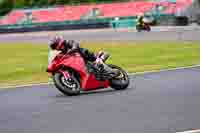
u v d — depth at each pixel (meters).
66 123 17.14
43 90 27.31
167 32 87.94
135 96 22.48
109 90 25.30
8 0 172.00
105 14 147.75
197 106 19.17
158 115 17.70
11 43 89.50
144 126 15.99
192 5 125.81
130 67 39.09
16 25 153.62
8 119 18.62
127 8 146.88
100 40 79.19
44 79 34.59
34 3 171.50
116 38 81.81
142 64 41.03
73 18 151.12
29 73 39.97
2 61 53.44
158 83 27.00
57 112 19.52
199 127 15.48
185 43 62.50
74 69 23.94
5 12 169.38
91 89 24.56
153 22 118.75
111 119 17.44
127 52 54.41
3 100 24.08
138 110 18.89
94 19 146.00
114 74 24.80
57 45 23.81
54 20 152.62
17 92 27.12
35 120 18.06
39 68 43.62
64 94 24.88
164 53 50.38
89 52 24.62
